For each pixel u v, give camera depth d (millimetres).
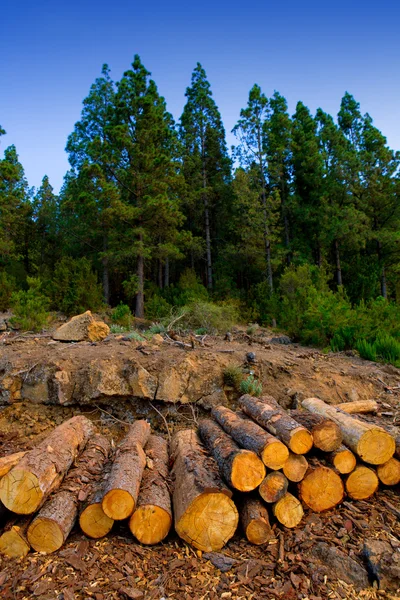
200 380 6289
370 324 9945
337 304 10508
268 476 3344
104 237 22828
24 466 3188
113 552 3037
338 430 3674
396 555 2848
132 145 19844
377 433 3713
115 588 2672
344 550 3016
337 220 24547
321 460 3701
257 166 26250
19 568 2846
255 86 26047
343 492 3551
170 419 6012
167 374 6145
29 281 16703
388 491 3799
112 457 4109
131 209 19094
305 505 3490
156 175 20672
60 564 2885
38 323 11406
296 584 2730
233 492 3381
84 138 25750
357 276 24828
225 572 2865
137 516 3152
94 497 3295
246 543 3170
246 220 24750
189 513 3105
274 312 16266
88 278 17484
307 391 6512
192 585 2727
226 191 28750
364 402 5676
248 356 7016
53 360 6148
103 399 5984
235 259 27016
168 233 21469
